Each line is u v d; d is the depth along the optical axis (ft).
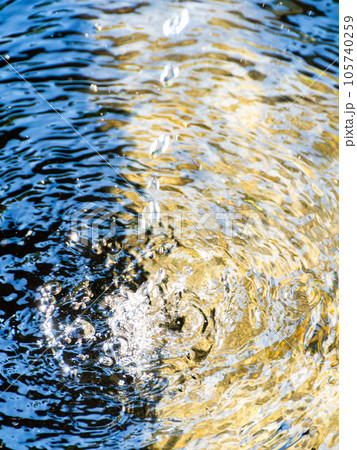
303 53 6.97
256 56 6.98
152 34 7.18
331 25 7.31
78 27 7.18
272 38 7.16
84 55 6.89
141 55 6.98
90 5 7.48
